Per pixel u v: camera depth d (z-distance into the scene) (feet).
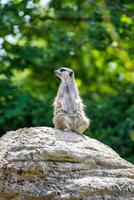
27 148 32.94
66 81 39.78
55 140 33.78
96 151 34.12
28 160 32.30
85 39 77.92
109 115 73.92
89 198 31.78
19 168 32.14
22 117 70.74
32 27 78.84
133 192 32.68
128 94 76.07
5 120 69.26
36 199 31.76
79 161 32.96
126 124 70.18
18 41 80.79
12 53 76.33
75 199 31.58
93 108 74.90
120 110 74.49
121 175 33.47
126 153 68.64
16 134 34.68
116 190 32.37
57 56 79.05
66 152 32.76
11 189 32.12
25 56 76.38
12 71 76.79
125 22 74.38
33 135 34.04
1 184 32.45
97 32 75.87
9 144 33.65
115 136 69.92
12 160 32.42
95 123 73.36
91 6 74.28
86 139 35.27
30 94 73.67
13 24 76.02
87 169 33.01
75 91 39.47
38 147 32.86
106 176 33.14
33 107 70.74
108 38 75.31
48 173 32.22
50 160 32.50
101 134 69.72
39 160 32.32
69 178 32.32
